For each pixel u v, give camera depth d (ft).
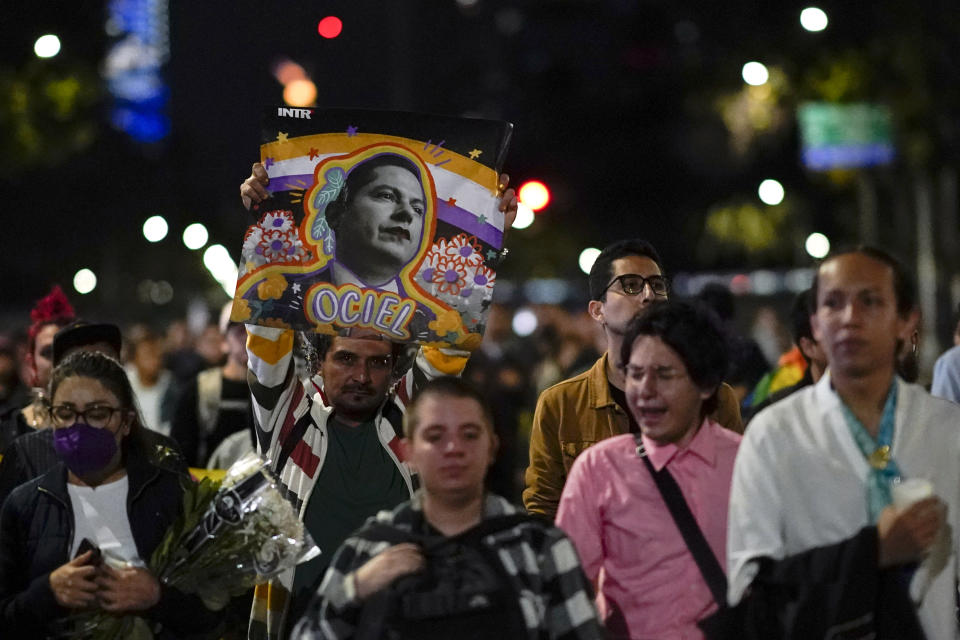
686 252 157.99
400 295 20.34
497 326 71.46
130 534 18.56
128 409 18.60
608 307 21.50
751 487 15.87
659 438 17.15
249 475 18.43
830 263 15.90
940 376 26.63
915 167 82.64
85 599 17.40
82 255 139.44
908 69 80.23
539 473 21.83
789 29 86.74
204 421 32.60
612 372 21.59
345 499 20.66
